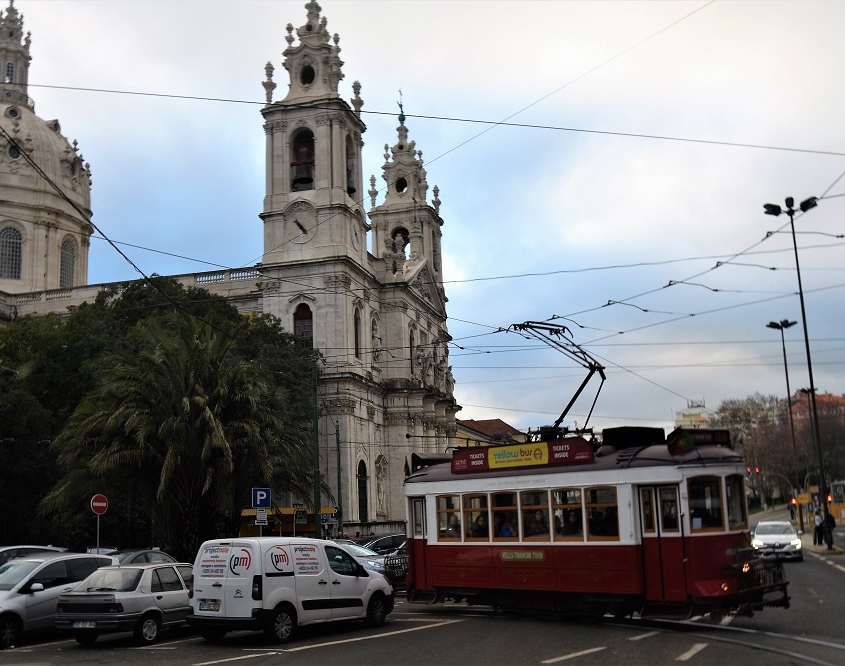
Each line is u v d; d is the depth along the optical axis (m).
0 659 18.50
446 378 87.19
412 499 25.09
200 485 33.12
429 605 27.11
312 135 69.38
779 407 120.12
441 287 90.06
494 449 23.20
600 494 20.69
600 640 18.14
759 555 20.78
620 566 20.06
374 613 22.02
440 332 88.25
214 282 72.56
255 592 19.44
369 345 71.75
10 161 86.25
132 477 33.72
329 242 67.06
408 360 75.56
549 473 21.69
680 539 19.30
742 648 16.62
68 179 89.94
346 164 70.44
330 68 69.06
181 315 35.84
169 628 21.69
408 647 18.08
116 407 33.56
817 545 51.50
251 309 70.38
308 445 38.19
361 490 67.94
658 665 14.99
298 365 57.38
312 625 21.61
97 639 21.72
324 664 16.34
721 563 19.11
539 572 21.66
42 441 48.12
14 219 85.44
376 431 71.62
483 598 23.08
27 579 21.47
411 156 91.19
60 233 88.12
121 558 29.41
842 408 120.12
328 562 21.25
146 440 32.81
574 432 22.88
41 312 78.12
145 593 20.88
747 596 19.02
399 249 84.62
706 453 19.78
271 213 68.12
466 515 23.53
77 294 78.12
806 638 17.64
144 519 48.75
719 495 19.61
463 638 19.05
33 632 21.16
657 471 19.70
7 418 47.16
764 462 111.69
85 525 48.94
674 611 19.31
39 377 51.38
